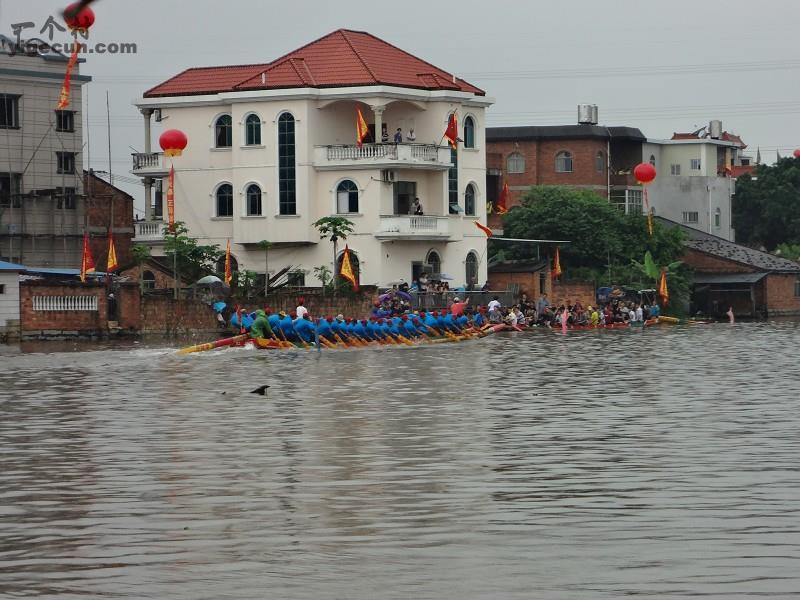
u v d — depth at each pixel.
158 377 67.88
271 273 131.00
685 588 24.78
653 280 148.00
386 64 131.88
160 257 129.88
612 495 33.31
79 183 124.06
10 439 44.47
